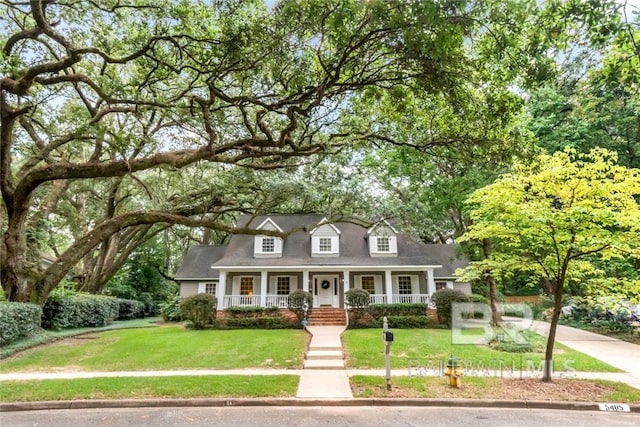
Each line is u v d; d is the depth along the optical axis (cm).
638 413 677
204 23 842
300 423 600
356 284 2284
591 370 959
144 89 1145
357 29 598
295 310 1858
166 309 2345
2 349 1101
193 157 959
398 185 1883
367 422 607
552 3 478
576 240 800
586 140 1872
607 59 512
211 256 2623
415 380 832
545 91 1973
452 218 1980
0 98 1207
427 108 866
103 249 2484
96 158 1520
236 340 1395
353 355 1117
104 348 1241
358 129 1057
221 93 849
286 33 695
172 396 719
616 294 824
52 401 689
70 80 1021
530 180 833
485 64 682
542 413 666
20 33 1039
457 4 495
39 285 1359
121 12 968
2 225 1320
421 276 2261
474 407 696
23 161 1973
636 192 787
